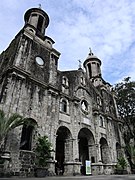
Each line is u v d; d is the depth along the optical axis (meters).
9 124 14.22
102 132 29.48
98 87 37.50
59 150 27.69
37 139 17.66
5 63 22.52
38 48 24.39
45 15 30.72
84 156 29.95
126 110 39.53
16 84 18.34
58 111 22.44
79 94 28.20
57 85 24.81
